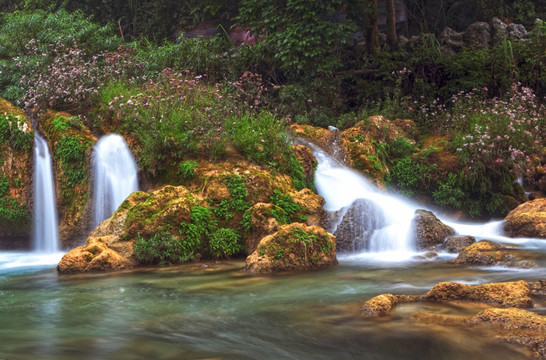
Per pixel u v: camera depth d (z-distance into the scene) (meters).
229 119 11.91
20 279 7.83
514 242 9.41
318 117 15.52
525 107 14.87
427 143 14.20
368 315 5.25
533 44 17.50
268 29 16.80
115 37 17.05
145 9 23.09
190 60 16.23
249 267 8.02
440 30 23.67
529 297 5.46
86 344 4.58
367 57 18.08
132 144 11.16
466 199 13.00
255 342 4.66
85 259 8.35
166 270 8.29
